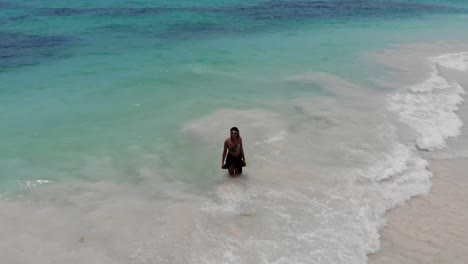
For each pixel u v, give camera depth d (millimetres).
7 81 16719
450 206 9195
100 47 23172
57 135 11961
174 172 10031
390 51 22719
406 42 25562
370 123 12922
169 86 16156
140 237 7684
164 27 29969
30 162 10453
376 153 11086
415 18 37094
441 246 7891
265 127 12367
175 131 12188
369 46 24016
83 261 7082
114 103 14359
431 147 11812
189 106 14039
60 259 7125
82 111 13680
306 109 13820
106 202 8789
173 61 20031
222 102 14422
